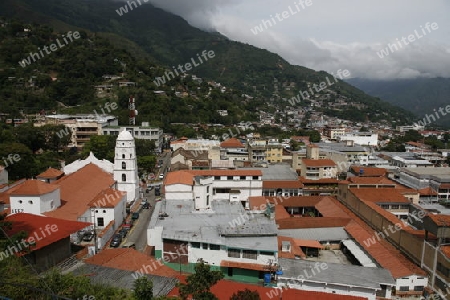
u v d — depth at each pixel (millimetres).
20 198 59250
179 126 185125
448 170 102750
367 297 44812
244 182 85562
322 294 41000
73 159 115688
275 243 51375
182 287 30016
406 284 48688
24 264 37562
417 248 55500
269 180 91750
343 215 72938
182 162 111000
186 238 51531
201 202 67500
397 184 94438
